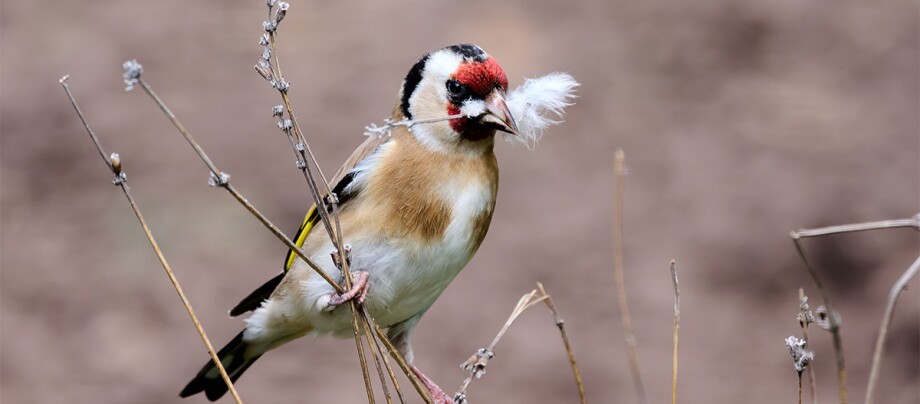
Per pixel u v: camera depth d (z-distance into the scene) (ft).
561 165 42.34
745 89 46.39
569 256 37.78
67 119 44.11
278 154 42.06
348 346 34.81
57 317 35.55
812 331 35.32
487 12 50.65
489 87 19.30
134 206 14.33
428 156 19.61
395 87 45.24
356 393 32.53
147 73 46.70
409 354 21.17
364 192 19.51
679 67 47.62
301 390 32.73
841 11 51.39
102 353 34.19
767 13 51.13
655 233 38.99
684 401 32.30
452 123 19.45
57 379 33.04
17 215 39.52
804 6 51.65
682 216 39.70
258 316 21.17
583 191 40.96
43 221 39.32
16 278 36.94
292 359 34.12
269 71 14.83
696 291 36.63
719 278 37.19
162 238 38.45
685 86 46.57
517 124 19.12
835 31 50.03
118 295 36.40
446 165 19.62
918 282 36.73
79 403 32.09
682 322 35.37
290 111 14.97
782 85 46.47
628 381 33.04
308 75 46.32
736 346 34.55
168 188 40.52
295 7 51.08
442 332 34.60
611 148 43.14
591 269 37.29
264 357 34.14
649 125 44.45
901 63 47.67
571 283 36.70
